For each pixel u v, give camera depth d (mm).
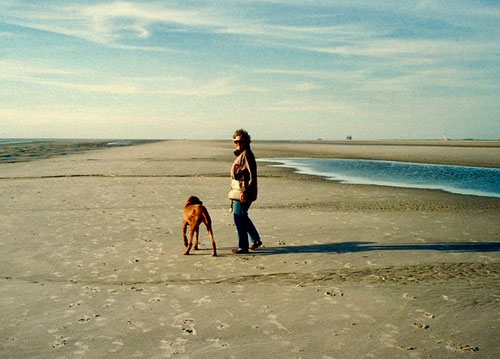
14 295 5988
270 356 4254
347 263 7578
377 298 5840
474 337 4656
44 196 15633
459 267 7344
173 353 4320
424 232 10062
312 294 6012
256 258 7930
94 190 17250
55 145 83750
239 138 8156
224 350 4387
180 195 16109
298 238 9484
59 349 4414
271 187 18766
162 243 9062
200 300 5801
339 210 13148
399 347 4426
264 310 5441
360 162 37656
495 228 10562
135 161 34531
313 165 33906
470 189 18812
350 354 4281
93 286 6387
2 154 46500
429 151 56062
